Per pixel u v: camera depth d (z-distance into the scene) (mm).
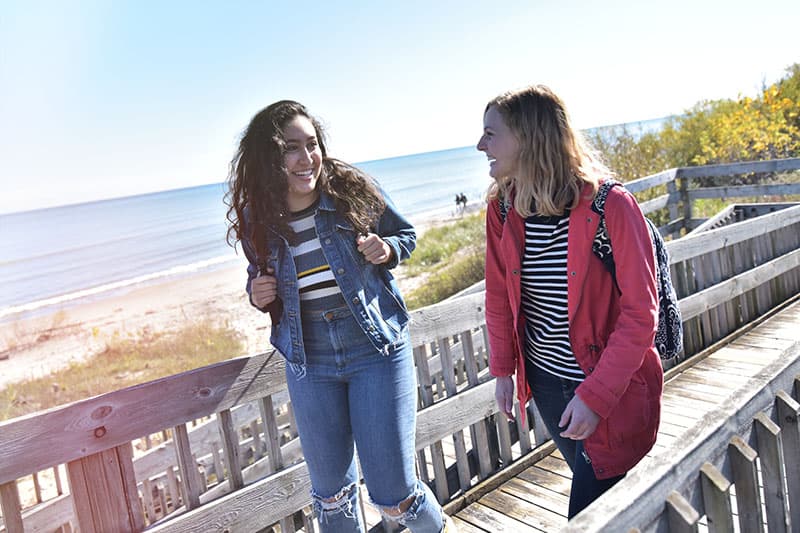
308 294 1894
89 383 11680
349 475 2004
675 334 1766
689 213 9648
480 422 3164
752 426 1463
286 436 5211
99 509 1821
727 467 1371
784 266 5141
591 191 1664
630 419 1701
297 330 1889
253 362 2232
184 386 2027
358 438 1916
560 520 2764
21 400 11156
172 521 1968
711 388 3885
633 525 1095
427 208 45625
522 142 1692
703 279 4570
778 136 12305
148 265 33625
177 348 13133
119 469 1868
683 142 13180
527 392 2021
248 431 5250
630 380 1703
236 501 2137
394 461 1903
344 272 1870
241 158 1884
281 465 2346
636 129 13219
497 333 2041
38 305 23516
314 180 1848
